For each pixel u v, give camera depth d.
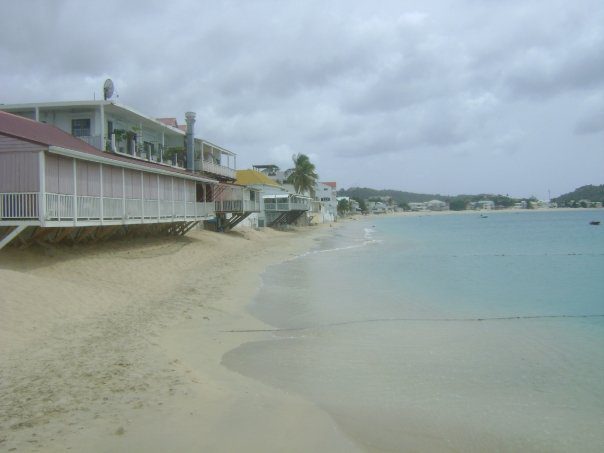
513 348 10.55
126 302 14.23
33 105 27.39
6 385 7.09
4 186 15.95
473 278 22.30
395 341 11.08
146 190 23.95
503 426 6.64
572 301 16.56
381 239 53.28
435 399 7.57
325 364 9.31
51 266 16.48
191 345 10.32
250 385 7.98
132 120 31.98
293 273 23.25
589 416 7.01
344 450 5.73
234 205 39.84
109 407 6.46
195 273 21.30
